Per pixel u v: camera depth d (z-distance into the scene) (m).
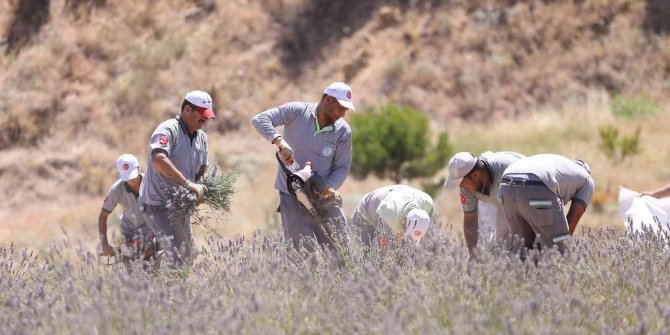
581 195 22.38
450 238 21.36
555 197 21.42
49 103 102.81
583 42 106.44
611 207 60.44
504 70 105.00
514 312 15.12
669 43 104.12
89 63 107.38
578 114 94.38
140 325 15.62
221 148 94.44
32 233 66.50
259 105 104.69
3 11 113.50
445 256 18.52
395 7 113.62
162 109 102.69
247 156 91.06
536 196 21.28
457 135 94.38
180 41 109.69
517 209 21.78
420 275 18.12
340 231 24.20
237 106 104.06
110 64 107.56
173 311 17.09
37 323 16.38
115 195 26.67
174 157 23.61
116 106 102.81
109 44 109.31
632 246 20.09
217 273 18.70
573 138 87.25
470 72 105.12
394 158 66.06
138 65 106.69
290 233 24.70
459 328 15.24
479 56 106.50
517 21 109.19
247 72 107.81
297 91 106.75
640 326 14.93
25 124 99.88
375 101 103.50
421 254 18.72
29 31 111.31
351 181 75.25
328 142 24.44
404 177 66.75
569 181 22.08
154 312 16.06
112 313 16.11
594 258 19.48
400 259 20.61
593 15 108.44
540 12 109.56
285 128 24.62
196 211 23.52
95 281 17.88
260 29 112.69
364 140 66.75
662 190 26.58
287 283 17.95
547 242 21.73
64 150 97.56
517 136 90.25
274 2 115.25
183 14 113.88
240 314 15.69
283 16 114.00
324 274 18.36
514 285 17.12
